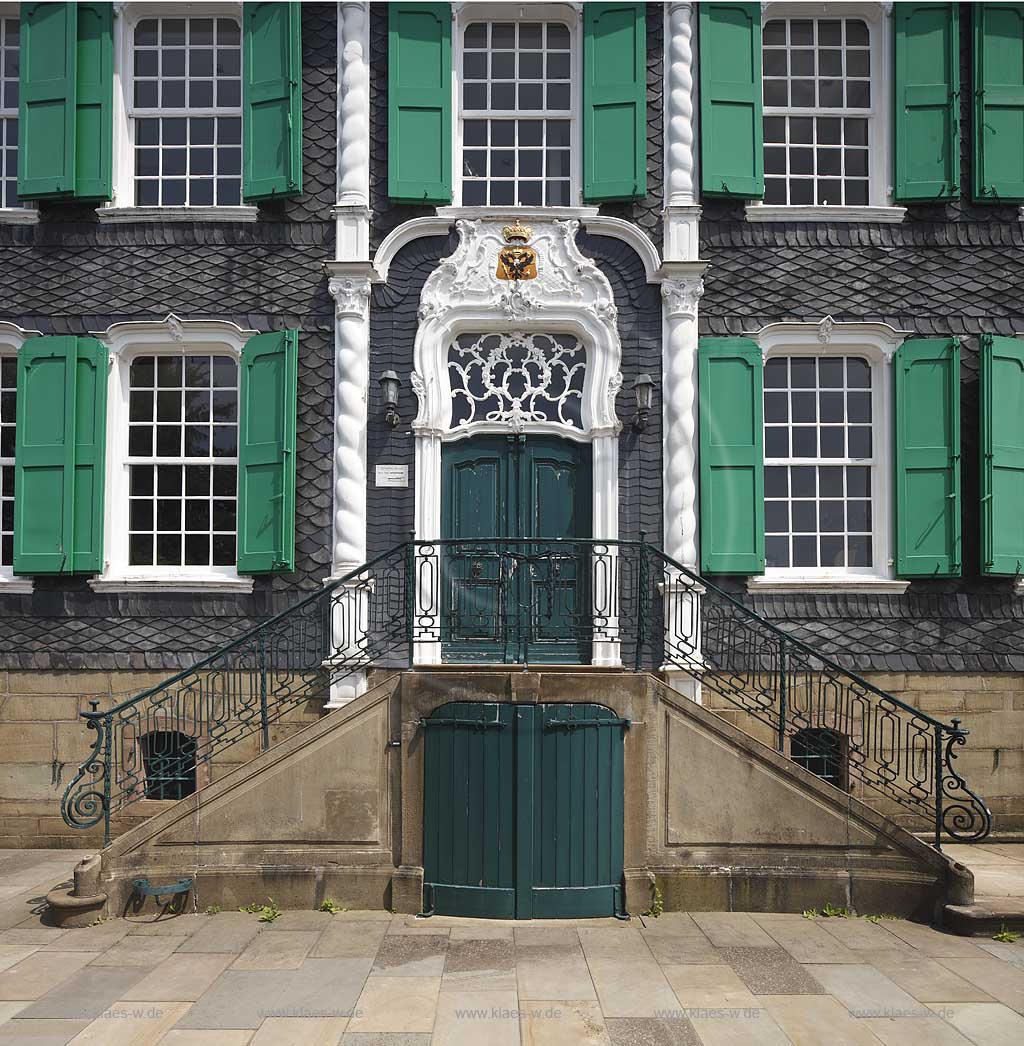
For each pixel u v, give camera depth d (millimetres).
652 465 8398
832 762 8227
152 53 9047
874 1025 4461
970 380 8594
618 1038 4309
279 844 6297
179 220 8641
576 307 8477
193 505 8711
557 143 8992
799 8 8914
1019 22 8734
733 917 6125
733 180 8578
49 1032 4340
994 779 8242
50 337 8484
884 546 8547
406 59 8609
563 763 6121
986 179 8641
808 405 8820
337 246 8492
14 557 8305
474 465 8547
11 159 9039
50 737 8266
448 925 5906
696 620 8203
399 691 6348
